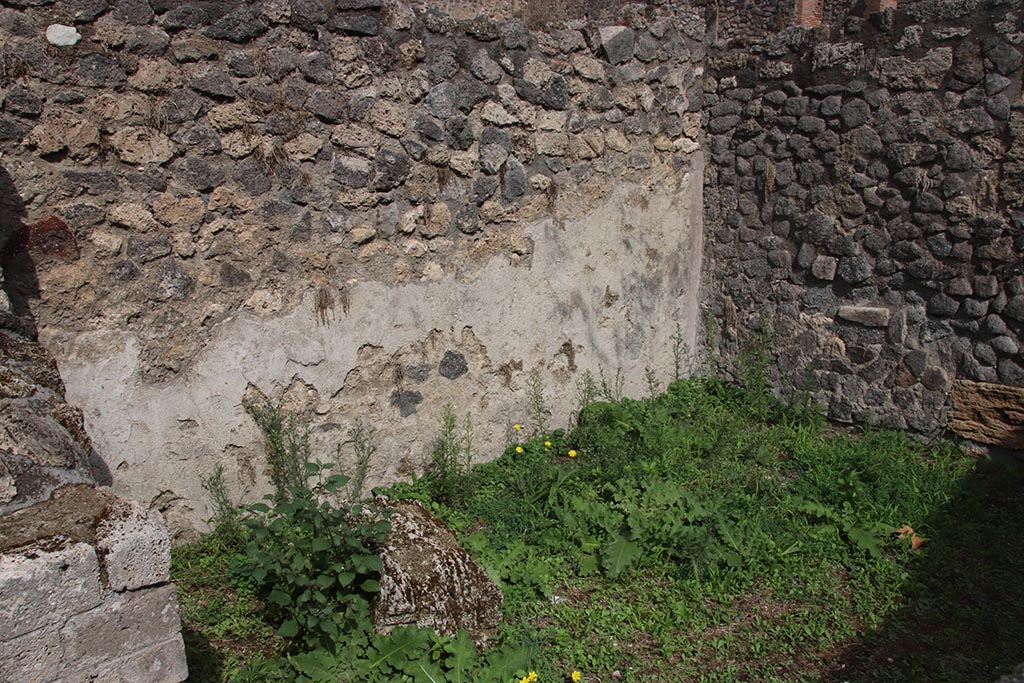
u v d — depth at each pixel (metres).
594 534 4.60
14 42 3.59
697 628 3.94
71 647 2.18
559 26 5.56
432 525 3.96
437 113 4.95
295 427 4.64
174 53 4.02
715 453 5.57
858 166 6.07
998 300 5.57
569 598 4.14
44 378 2.92
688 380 7.09
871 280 6.14
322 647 3.42
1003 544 4.70
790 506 4.95
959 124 5.57
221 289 4.29
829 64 6.09
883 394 6.19
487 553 4.27
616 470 5.14
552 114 5.59
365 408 4.91
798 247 6.49
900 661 3.74
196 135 4.12
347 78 4.56
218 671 3.37
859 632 3.96
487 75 5.16
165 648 2.37
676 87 6.51
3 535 2.19
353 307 4.76
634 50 6.07
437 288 5.13
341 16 4.49
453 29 4.95
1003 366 5.60
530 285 5.68
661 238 6.64
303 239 4.53
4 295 3.21
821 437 6.20
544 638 3.76
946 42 5.57
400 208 4.89
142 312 4.05
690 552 4.38
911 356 6.02
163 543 2.34
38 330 3.76
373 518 3.89
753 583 4.34
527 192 5.54
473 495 5.05
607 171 6.06
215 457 4.36
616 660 3.68
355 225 4.72
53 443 2.55
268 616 3.75
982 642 3.88
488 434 5.59
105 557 2.23
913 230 5.88
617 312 6.38
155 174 4.02
